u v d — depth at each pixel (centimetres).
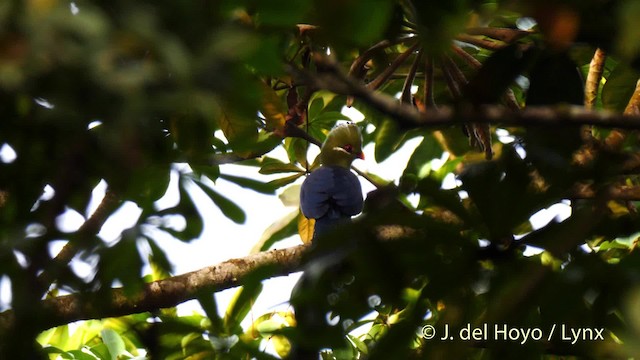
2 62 367
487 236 665
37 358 554
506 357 672
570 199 677
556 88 774
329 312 702
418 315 680
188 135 621
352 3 439
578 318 656
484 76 707
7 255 548
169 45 389
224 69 412
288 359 823
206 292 753
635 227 683
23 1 363
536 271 644
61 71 377
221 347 777
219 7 422
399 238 667
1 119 524
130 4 388
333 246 679
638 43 433
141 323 803
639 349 575
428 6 500
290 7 442
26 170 585
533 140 668
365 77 1102
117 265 630
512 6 516
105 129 396
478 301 696
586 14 538
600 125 530
